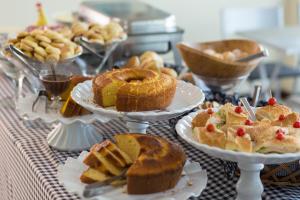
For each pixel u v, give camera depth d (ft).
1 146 5.23
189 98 4.37
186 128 3.74
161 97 4.14
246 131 3.52
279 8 11.55
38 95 4.72
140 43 6.57
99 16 7.03
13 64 5.59
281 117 3.77
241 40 6.05
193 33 12.08
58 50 4.99
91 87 4.56
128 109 4.12
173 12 11.76
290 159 3.28
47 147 4.59
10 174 4.99
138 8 7.42
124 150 3.83
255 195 3.55
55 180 4.06
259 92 4.89
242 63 5.34
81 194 3.46
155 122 5.09
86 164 3.65
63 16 7.75
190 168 3.76
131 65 5.67
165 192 3.52
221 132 3.48
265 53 5.41
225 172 4.04
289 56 13.55
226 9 11.28
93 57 5.94
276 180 3.87
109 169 3.61
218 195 3.85
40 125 5.10
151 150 3.63
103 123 5.14
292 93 12.69
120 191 3.52
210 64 5.36
